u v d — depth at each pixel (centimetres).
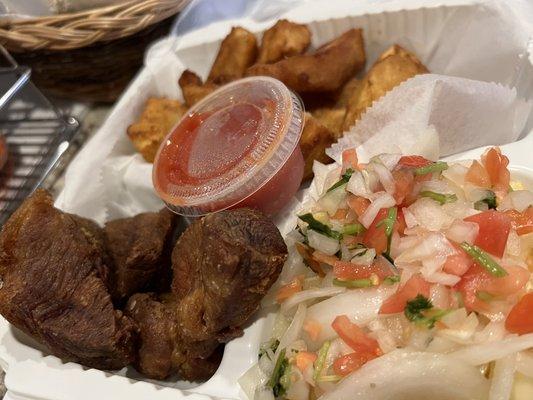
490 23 19
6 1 22
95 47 22
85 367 15
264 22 23
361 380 12
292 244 15
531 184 16
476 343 12
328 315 13
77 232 15
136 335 15
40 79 23
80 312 15
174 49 23
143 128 21
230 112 18
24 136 23
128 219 18
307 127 18
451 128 17
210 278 13
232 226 14
